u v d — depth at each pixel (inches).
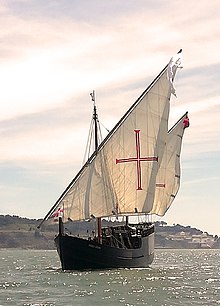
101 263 3221.0
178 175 3695.9
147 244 3531.0
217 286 2677.2
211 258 7834.6
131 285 2628.0
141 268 3516.2
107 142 3341.5
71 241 3159.5
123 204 3363.7
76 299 2182.6
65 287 2559.1
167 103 3373.5
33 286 2630.4
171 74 3334.2
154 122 3376.0
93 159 3299.7
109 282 2728.8
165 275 3228.3
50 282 2770.7
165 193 3651.6
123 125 3366.1
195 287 2615.7
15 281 2896.2
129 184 3368.6
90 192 3280.0
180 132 3693.4
